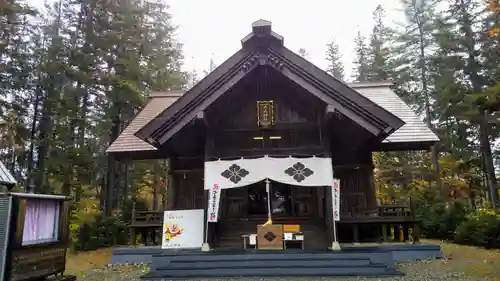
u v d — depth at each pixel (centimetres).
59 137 1817
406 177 2550
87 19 1945
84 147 1842
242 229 1192
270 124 1167
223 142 1203
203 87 1057
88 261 1179
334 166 1298
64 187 1709
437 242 1358
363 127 1003
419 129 1294
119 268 1030
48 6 2067
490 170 1998
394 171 2580
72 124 1925
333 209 993
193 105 1055
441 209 1552
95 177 2328
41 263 711
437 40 2302
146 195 2934
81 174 1812
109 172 1872
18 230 649
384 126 1000
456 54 2245
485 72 2169
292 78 1041
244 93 1218
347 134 1206
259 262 888
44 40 2139
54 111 1839
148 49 2172
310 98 1171
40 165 1861
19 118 1983
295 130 1192
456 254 1067
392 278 800
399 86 2769
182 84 2672
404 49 2647
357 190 1274
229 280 816
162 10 2528
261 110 1173
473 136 2259
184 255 930
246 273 848
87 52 1916
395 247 1034
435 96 2425
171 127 1052
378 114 1002
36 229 718
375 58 3247
